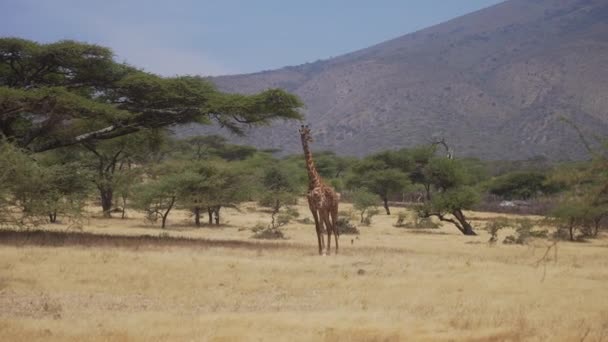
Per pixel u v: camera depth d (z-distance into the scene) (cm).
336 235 2261
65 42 2366
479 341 938
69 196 2455
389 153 7419
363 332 953
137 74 2438
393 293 1368
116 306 1161
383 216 6444
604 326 1056
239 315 1069
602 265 2186
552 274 1747
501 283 1518
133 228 3859
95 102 2300
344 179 8788
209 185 4278
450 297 1326
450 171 4853
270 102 2497
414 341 923
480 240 3781
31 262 1611
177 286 1380
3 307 1105
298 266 1778
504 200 8131
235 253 2117
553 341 943
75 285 1338
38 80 2642
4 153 2125
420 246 3042
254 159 8025
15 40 2306
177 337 893
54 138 2761
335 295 1338
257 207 6869
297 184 7156
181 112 2666
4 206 2228
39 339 869
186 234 3425
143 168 4875
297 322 1010
